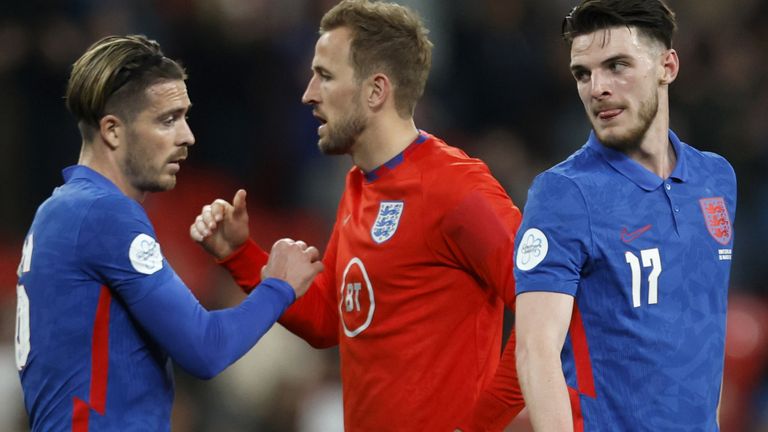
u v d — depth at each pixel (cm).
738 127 3888
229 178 3638
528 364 1302
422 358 1537
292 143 3700
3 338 2883
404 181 1548
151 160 1443
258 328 1473
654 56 1338
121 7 3541
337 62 1568
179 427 2856
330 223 3634
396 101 1578
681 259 1345
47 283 1396
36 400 1419
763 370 3406
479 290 1542
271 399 2928
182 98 1457
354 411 1595
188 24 3588
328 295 1717
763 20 4359
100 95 1417
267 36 3694
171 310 1392
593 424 1334
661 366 1327
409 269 1534
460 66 3838
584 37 1345
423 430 1537
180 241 3444
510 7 3931
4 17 3362
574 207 1323
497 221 1484
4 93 3347
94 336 1391
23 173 3359
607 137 1341
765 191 3816
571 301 1321
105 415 1391
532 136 3825
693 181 1383
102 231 1381
